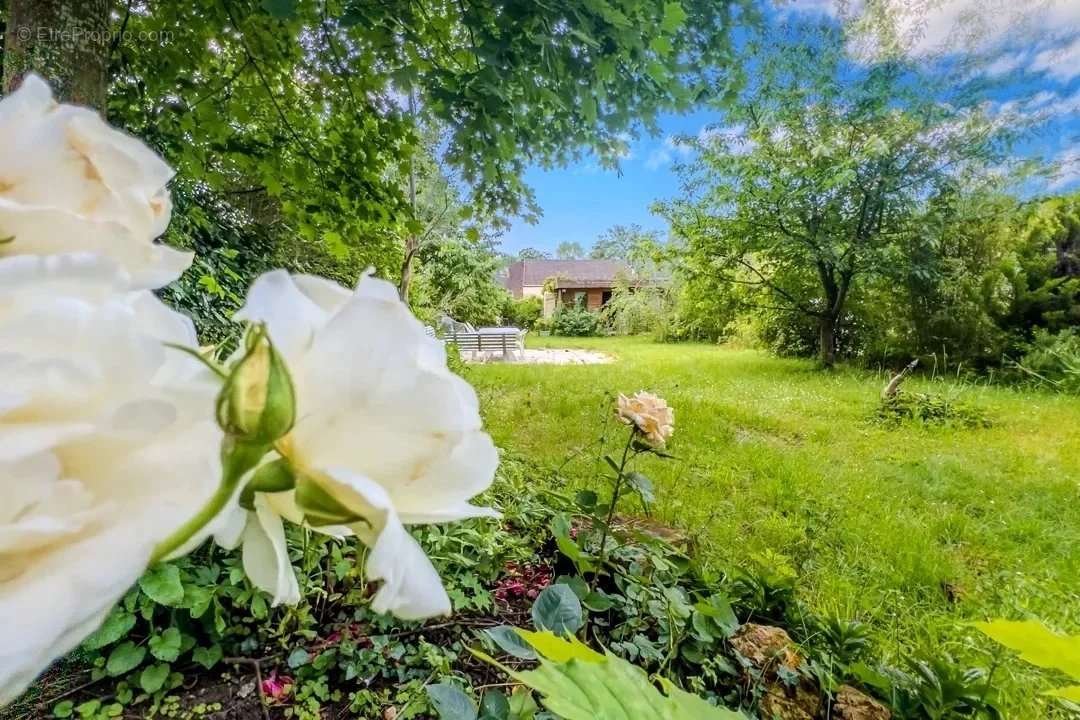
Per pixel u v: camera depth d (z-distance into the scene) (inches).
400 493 9.8
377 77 107.7
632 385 285.6
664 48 91.8
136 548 7.0
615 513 99.2
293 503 10.6
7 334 7.1
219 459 8.1
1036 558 107.9
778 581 70.5
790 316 427.5
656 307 674.8
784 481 140.6
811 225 369.7
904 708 53.7
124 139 11.0
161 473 7.5
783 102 352.8
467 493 10.3
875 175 348.5
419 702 50.0
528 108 100.0
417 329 9.9
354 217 120.7
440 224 269.3
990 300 343.3
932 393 266.4
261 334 8.6
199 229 110.8
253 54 104.8
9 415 6.8
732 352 506.0
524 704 37.7
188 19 97.5
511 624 64.1
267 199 147.4
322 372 9.0
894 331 371.6
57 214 9.9
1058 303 331.6
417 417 9.1
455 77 87.4
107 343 7.4
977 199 349.7
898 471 156.6
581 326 778.8
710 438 179.2
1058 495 140.6
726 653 59.4
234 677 53.2
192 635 55.2
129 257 10.9
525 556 74.2
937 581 94.4
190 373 9.4
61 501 6.8
